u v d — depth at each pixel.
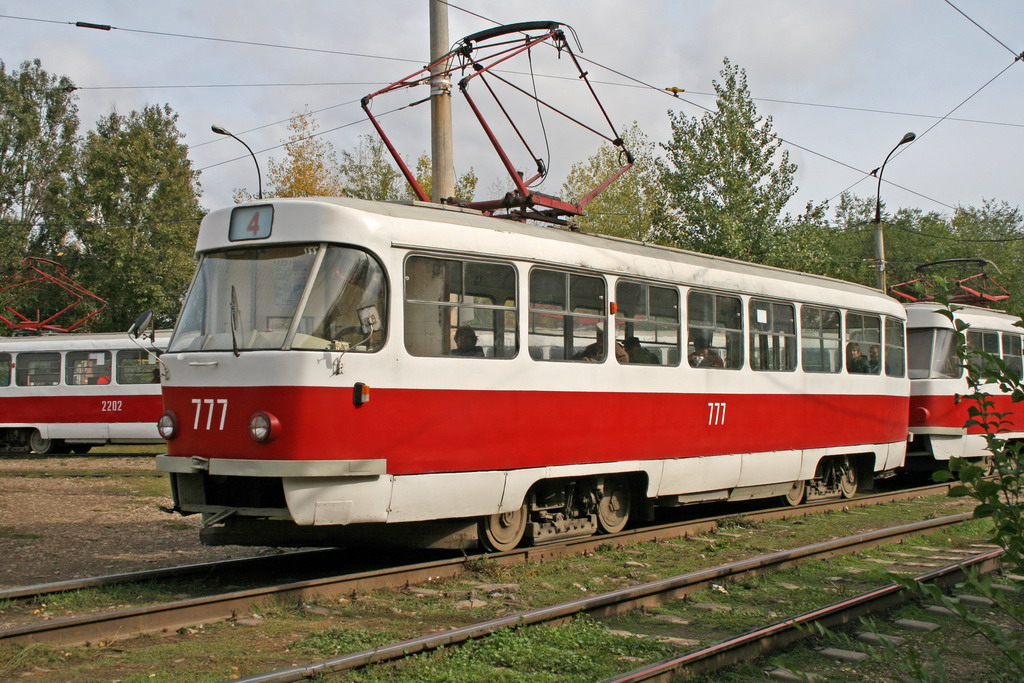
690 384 11.21
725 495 11.95
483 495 8.79
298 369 7.65
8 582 8.62
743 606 7.25
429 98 13.70
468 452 8.66
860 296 14.56
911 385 17.36
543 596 7.66
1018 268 52.78
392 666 5.49
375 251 8.10
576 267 9.81
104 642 6.12
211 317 8.27
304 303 7.81
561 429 9.55
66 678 5.46
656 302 10.87
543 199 10.87
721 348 11.78
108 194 40.69
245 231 8.30
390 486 8.05
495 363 8.93
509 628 6.17
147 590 7.78
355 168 39.84
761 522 12.08
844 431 13.95
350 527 8.48
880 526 11.88
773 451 12.51
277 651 6.00
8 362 24.88
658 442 10.73
